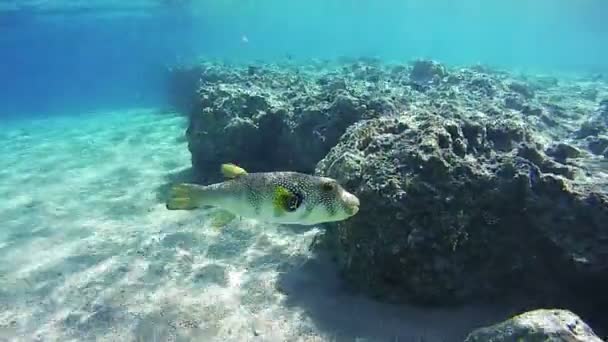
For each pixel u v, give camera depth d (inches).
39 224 89.7
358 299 57.1
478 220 53.0
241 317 55.8
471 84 151.0
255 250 72.9
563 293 51.1
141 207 96.0
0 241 82.4
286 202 23.2
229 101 106.5
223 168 26.6
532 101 144.3
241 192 24.5
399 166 55.1
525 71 330.6
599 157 76.9
